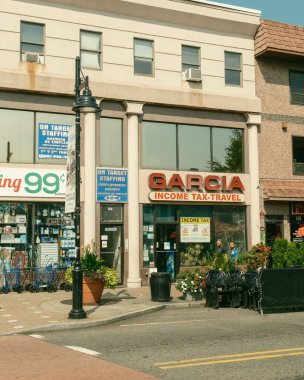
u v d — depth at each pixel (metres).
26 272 18.66
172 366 7.96
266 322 12.64
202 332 11.12
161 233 21.27
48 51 19.77
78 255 12.98
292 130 24.20
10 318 12.72
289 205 23.66
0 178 18.64
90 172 19.84
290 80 24.55
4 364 8.12
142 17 21.53
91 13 20.61
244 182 22.83
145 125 21.38
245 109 22.98
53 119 19.80
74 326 11.96
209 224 22.14
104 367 7.89
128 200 20.58
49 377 7.28
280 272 14.91
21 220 18.98
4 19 19.17
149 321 13.04
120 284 20.28
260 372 7.57
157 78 21.62
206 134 22.56
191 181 21.72
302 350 9.14
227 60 23.19
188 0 22.00
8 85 18.80
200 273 16.50
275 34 23.38
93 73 20.44
